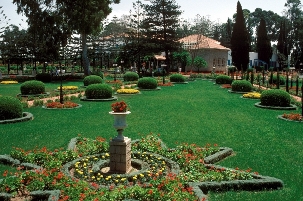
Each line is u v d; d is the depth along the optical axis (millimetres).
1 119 12023
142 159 7496
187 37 53125
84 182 5648
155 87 25578
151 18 42094
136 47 42188
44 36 36625
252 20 74688
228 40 66812
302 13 67188
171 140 9484
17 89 24500
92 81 26062
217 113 14422
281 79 29500
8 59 40000
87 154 7695
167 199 4988
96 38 48812
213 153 8016
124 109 6605
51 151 8242
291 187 5969
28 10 34156
